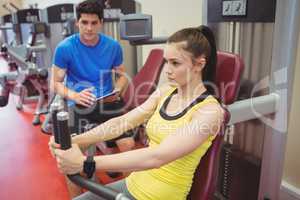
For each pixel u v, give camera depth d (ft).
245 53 5.40
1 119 12.47
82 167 3.49
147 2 10.43
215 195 6.24
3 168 8.56
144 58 10.74
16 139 10.52
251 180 5.69
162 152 3.41
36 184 7.73
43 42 13.44
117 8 9.75
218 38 5.76
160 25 9.93
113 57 7.29
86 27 6.58
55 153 3.59
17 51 13.99
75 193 5.69
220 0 5.50
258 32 5.13
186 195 3.92
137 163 3.45
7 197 7.22
